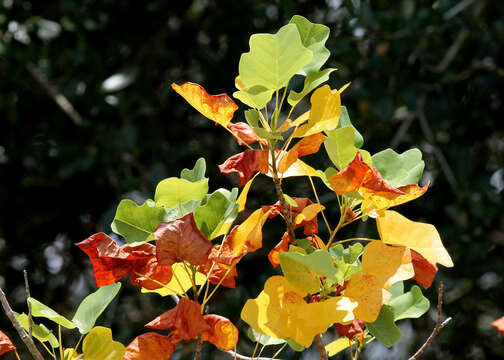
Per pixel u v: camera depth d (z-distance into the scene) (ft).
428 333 12.01
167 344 5.25
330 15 11.62
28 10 11.94
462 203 11.03
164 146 11.51
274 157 5.24
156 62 12.01
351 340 5.35
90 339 5.22
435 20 11.01
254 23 12.05
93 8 11.90
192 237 5.09
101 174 11.55
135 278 5.31
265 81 5.17
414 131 11.83
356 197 5.16
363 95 10.97
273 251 5.35
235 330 5.25
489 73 11.57
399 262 5.16
